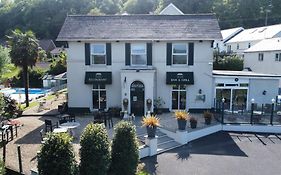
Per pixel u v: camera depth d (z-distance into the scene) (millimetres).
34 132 21375
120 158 12711
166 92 27828
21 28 107938
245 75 27516
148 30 27547
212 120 24594
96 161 11367
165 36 26719
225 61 48938
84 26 28156
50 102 34188
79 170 11484
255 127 23172
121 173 12797
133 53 27484
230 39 71625
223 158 17781
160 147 19312
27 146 18188
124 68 27344
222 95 27891
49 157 10430
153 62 27516
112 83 27656
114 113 26531
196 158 17766
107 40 26594
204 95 27750
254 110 26781
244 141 20969
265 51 41688
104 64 27672
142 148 17656
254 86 27641
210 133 22562
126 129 12922
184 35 26781
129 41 27016
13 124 21234
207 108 27906
